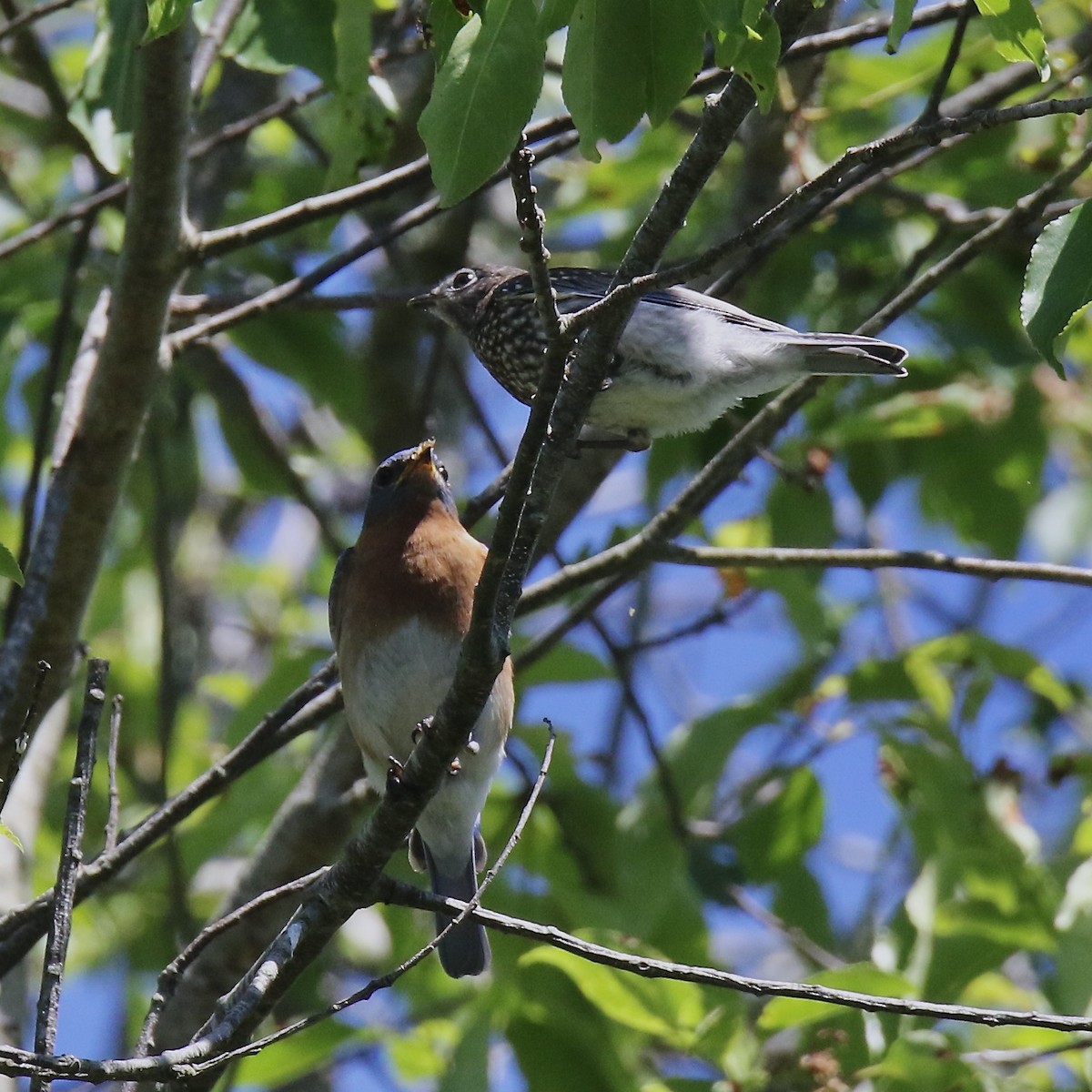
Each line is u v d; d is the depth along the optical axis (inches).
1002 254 542.0
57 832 582.6
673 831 463.5
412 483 402.3
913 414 501.0
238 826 512.7
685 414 414.9
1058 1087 428.1
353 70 381.7
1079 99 244.2
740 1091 394.0
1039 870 434.3
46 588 368.8
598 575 413.7
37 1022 253.6
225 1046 272.5
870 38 403.9
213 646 703.1
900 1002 285.0
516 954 450.0
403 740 384.5
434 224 617.6
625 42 224.8
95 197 448.5
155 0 247.3
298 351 545.0
